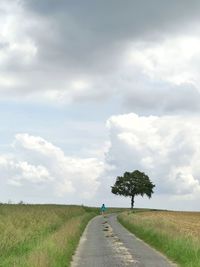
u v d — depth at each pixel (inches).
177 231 1533.0
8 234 1045.8
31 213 1926.7
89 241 1418.6
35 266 686.5
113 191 7258.9
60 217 2399.1
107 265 869.8
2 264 732.7
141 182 7170.3
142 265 876.0
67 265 848.9
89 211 4704.7
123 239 1508.4
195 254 904.3
